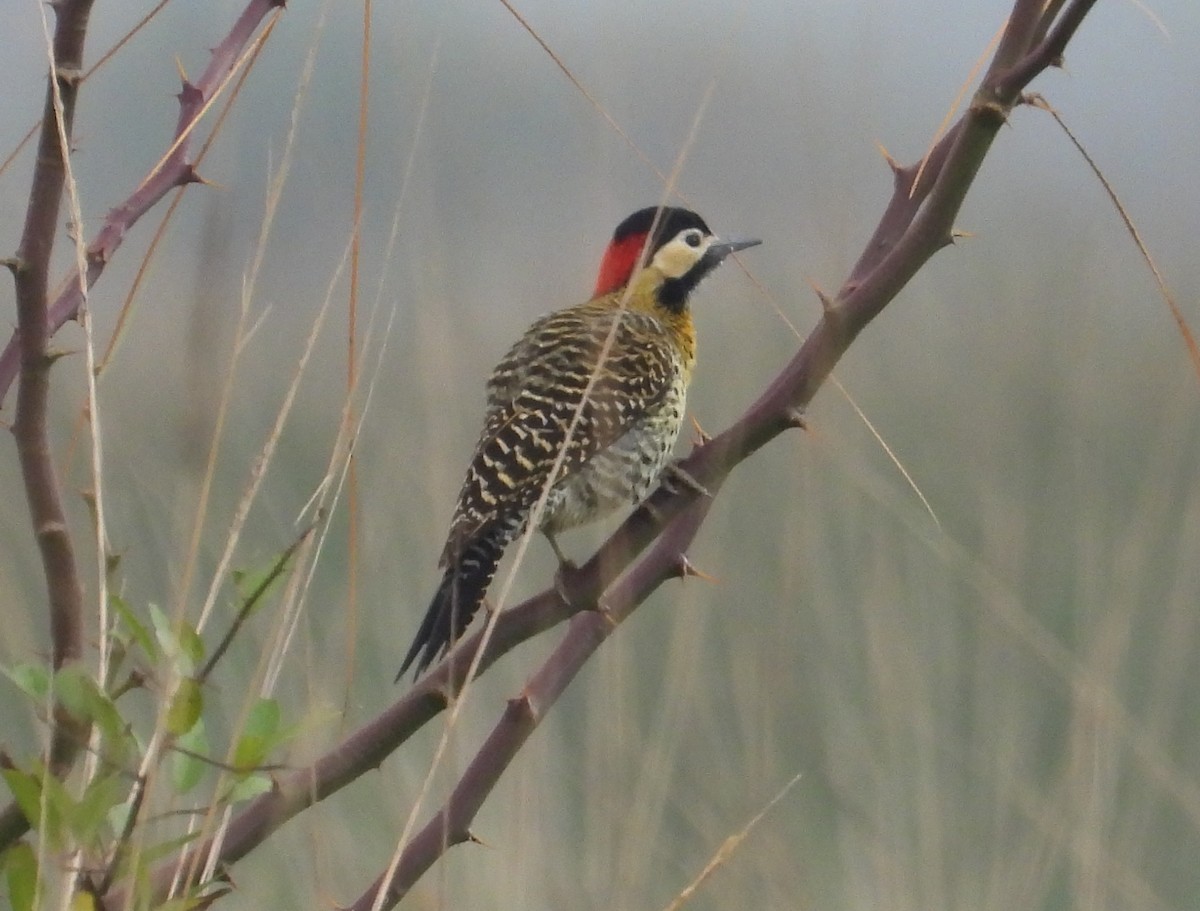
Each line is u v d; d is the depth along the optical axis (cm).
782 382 550
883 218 551
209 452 548
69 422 965
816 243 904
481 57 1101
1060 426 1259
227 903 897
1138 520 1102
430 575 995
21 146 534
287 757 629
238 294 581
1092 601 1085
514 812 927
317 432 1080
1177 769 1055
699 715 1031
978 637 1131
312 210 770
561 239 1118
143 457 909
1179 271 1515
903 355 1316
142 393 948
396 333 1145
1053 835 1005
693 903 964
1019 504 1186
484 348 1099
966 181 489
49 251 432
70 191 485
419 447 1022
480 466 809
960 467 1234
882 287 516
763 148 1103
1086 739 999
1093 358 1306
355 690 947
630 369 866
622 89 974
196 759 460
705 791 1000
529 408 830
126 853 452
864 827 1034
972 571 1110
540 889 919
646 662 1066
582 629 544
